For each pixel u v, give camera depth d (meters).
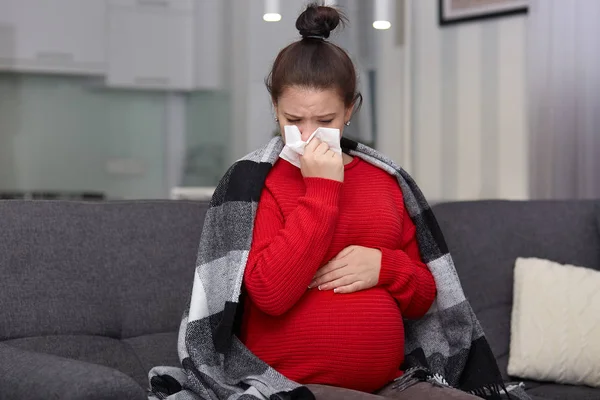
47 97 3.54
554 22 3.17
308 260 1.41
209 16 3.73
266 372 1.44
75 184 3.60
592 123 3.11
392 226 1.55
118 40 3.65
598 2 3.08
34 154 3.52
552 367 2.10
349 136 3.70
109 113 3.65
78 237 1.77
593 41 3.09
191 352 1.50
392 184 1.65
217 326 1.47
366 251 1.50
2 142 3.46
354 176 1.60
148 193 3.71
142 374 1.70
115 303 1.77
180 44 3.74
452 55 3.74
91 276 1.75
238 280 1.45
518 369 2.12
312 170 1.45
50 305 1.67
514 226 2.37
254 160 1.56
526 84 3.44
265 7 3.60
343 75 1.50
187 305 1.59
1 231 1.68
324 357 1.44
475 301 2.23
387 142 3.80
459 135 3.73
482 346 1.70
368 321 1.46
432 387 1.47
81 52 3.59
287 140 1.49
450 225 2.29
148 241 1.86
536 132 3.24
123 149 3.68
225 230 1.53
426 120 3.86
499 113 3.57
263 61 3.64
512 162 3.52
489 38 3.60
